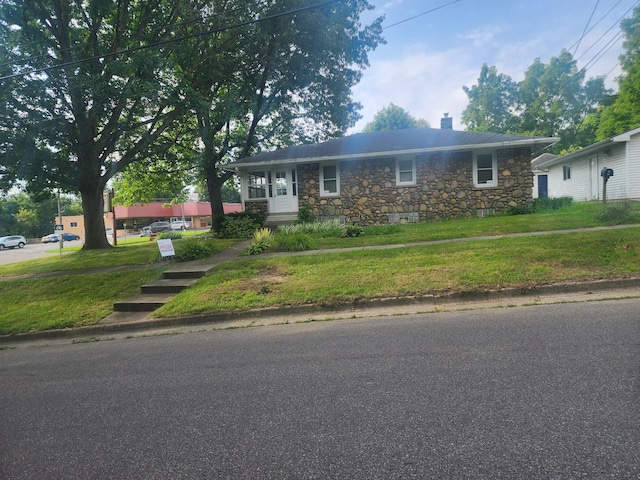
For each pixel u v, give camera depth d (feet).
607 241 23.63
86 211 53.06
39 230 211.20
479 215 47.93
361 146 52.01
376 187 50.24
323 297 19.83
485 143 45.14
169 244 31.37
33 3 43.98
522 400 8.95
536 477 6.47
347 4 62.08
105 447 8.58
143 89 41.63
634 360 10.57
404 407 9.09
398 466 7.03
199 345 15.88
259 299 20.65
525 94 132.46
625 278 17.99
